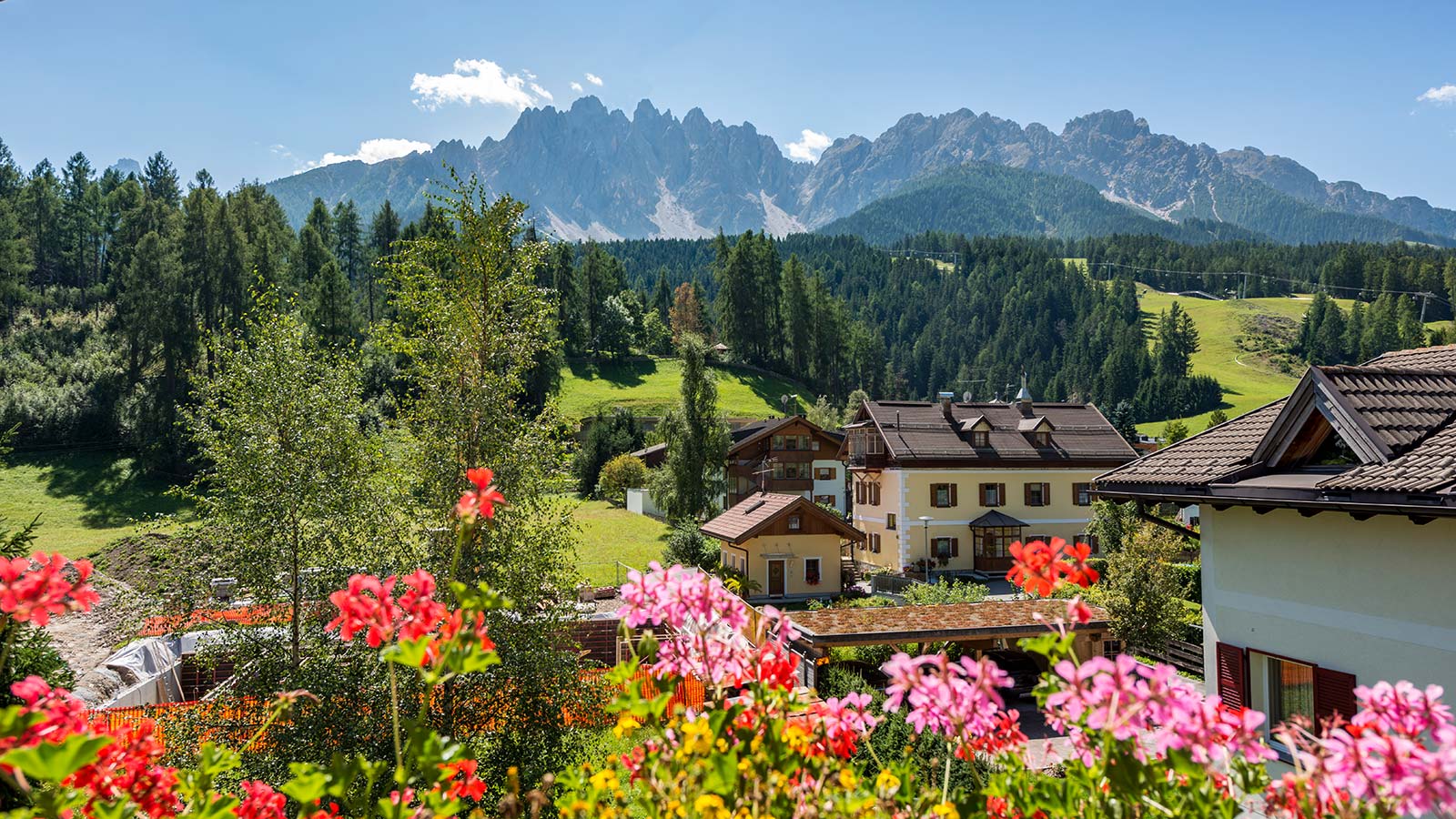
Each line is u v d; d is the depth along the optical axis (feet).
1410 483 22.22
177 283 191.01
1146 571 68.64
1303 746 8.08
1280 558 28.66
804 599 111.86
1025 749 10.19
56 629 69.67
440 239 59.26
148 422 179.73
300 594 49.08
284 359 52.13
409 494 52.37
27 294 249.96
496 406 54.70
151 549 49.78
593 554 125.80
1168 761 7.96
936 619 63.67
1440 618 23.53
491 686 47.21
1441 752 7.11
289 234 276.62
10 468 175.52
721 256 370.73
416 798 9.73
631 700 8.75
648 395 292.61
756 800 8.51
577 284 331.36
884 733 28.14
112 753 8.99
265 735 42.45
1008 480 131.85
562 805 9.20
